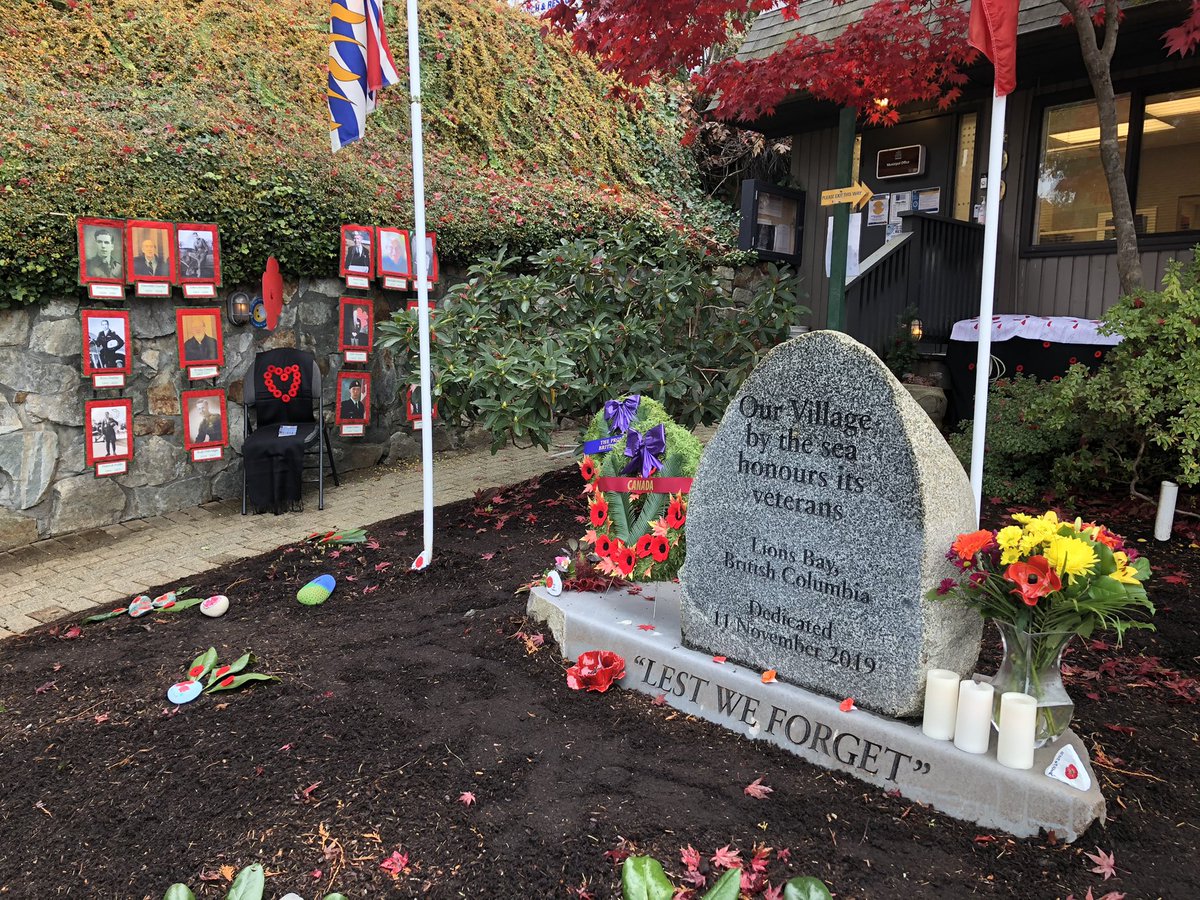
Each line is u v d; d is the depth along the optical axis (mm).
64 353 5695
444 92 10508
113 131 6359
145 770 2789
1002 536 2314
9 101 6477
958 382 7805
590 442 3963
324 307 7090
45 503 5691
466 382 5449
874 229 9594
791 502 2785
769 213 9688
